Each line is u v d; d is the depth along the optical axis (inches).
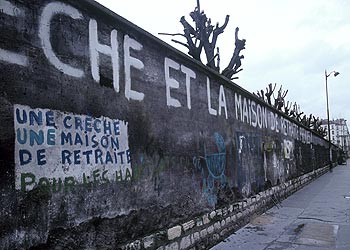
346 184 629.6
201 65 234.7
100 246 135.0
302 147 667.4
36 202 110.7
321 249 217.5
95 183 134.7
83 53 134.2
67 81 125.9
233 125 295.3
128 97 158.1
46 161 115.1
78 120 129.2
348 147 3764.8
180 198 197.2
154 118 177.3
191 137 216.5
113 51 150.7
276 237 249.0
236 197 285.6
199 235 213.0
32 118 111.7
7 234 101.3
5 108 103.5
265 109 409.1
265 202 361.7
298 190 556.1
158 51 185.6
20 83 108.7
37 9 116.6
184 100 211.0
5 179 101.7
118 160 148.1
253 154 344.8
